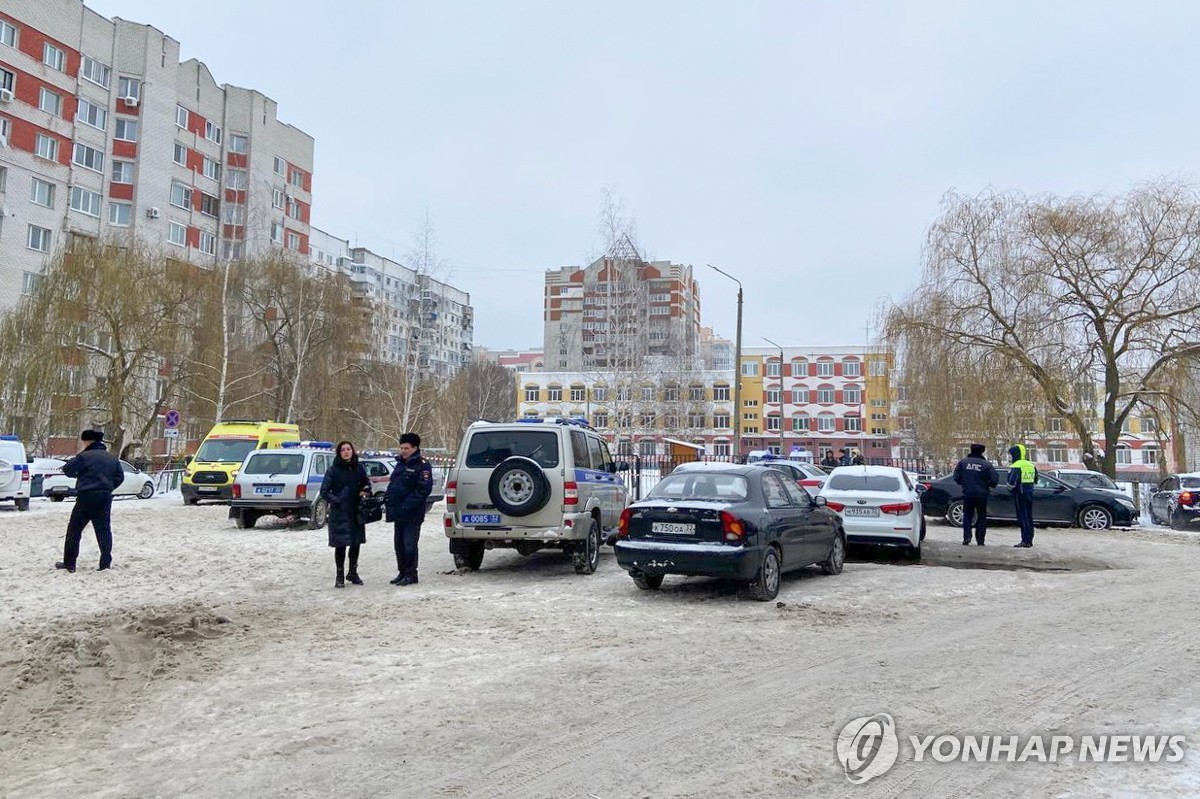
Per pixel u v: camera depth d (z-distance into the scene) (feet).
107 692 19.71
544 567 41.70
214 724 17.33
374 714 17.80
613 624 27.25
